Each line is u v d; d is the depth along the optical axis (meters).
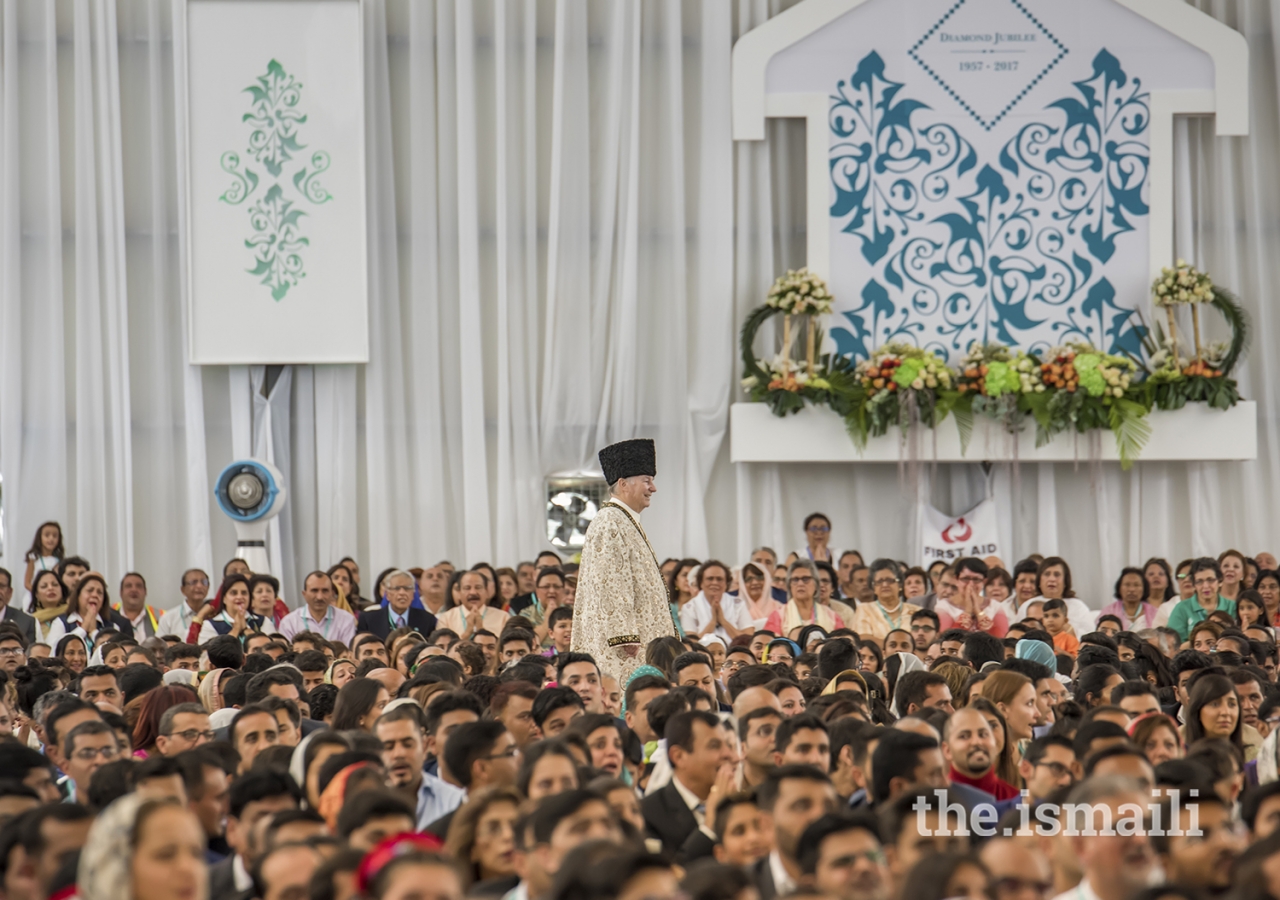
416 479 31.41
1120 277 32.06
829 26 31.92
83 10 30.88
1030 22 32.03
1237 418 31.38
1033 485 32.31
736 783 11.43
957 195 32.00
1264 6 32.38
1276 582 26.67
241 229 30.88
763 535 32.09
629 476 18.39
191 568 30.91
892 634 20.98
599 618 17.88
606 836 8.19
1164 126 32.03
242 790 9.76
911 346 31.42
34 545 29.33
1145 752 11.73
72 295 31.16
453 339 31.67
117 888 7.11
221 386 31.36
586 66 31.75
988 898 7.11
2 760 10.77
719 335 31.89
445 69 31.58
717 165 31.95
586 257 31.69
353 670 17.72
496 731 11.48
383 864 7.20
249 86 30.94
